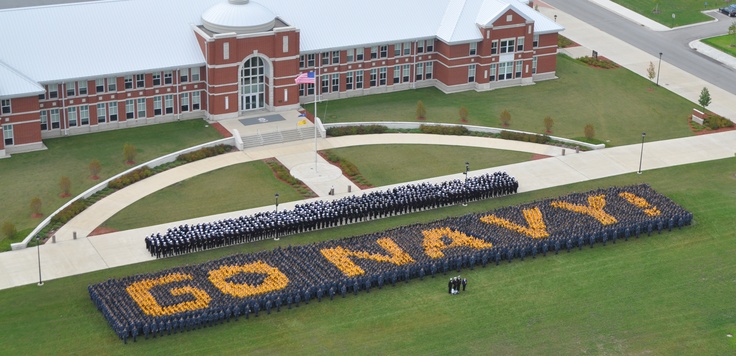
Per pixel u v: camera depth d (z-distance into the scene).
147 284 104.69
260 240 116.88
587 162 139.25
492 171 135.62
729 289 110.62
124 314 99.31
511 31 159.25
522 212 122.25
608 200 125.94
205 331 99.88
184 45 145.12
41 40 139.88
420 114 150.12
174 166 134.00
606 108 156.88
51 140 139.25
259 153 139.00
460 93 160.25
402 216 123.25
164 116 145.88
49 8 143.12
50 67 137.75
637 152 142.75
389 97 157.88
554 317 104.44
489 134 146.75
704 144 146.12
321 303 105.06
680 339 101.75
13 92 132.00
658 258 116.44
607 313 105.56
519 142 144.62
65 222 119.31
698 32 188.62
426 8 160.88
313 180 131.88
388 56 157.25
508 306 105.94
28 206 122.12
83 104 140.25
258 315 102.56
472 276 111.00
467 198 126.62
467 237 116.00
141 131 143.00
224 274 106.75
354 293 106.75
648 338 101.75
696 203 129.12
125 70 140.12
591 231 118.12
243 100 148.75
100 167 131.12
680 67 173.62
